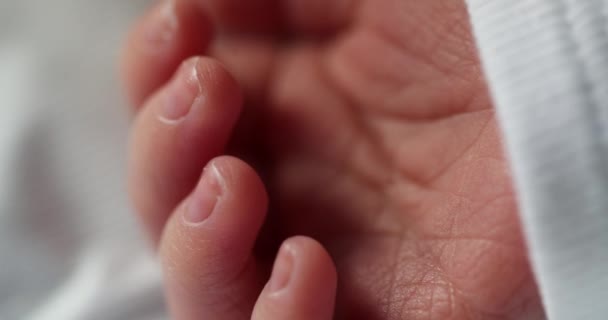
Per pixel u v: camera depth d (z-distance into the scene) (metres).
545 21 0.06
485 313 0.07
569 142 0.06
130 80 0.09
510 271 0.07
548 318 0.07
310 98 0.09
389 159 0.08
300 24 0.09
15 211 0.09
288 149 0.09
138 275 0.09
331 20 0.09
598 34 0.06
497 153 0.07
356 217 0.08
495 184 0.07
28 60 0.10
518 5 0.07
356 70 0.09
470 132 0.08
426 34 0.08
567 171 0.06
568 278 0.06
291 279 0.07
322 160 0.09
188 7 0.08
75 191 0.10
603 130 0.06
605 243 0.06
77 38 0.10
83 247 0.10
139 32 0.09
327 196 0.09
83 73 0.10
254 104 0.09
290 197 0.09
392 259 0.08
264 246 0.08
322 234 0.08
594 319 0.06
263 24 0.10
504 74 0.07
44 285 0.09
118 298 0.09
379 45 0.09
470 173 0.07
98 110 0.10
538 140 0.06
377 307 0.08
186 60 0.08
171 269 0.08
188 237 0.08
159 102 0.08
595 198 0.06
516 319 0.07
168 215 0.08
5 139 0.10
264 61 0.09
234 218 0.07
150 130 0.08
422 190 0.08
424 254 0.08
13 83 0.10
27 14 0.10
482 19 0.07
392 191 0.08
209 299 0.08
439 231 0.08
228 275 0.08
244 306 0.08
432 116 0.08
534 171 0.06
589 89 0.06
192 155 0.08
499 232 0.07
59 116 0.10
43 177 0.10
